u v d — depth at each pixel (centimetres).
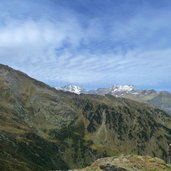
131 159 12619
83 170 12838
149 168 12075
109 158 13088
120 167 12019
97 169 12519
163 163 12562
